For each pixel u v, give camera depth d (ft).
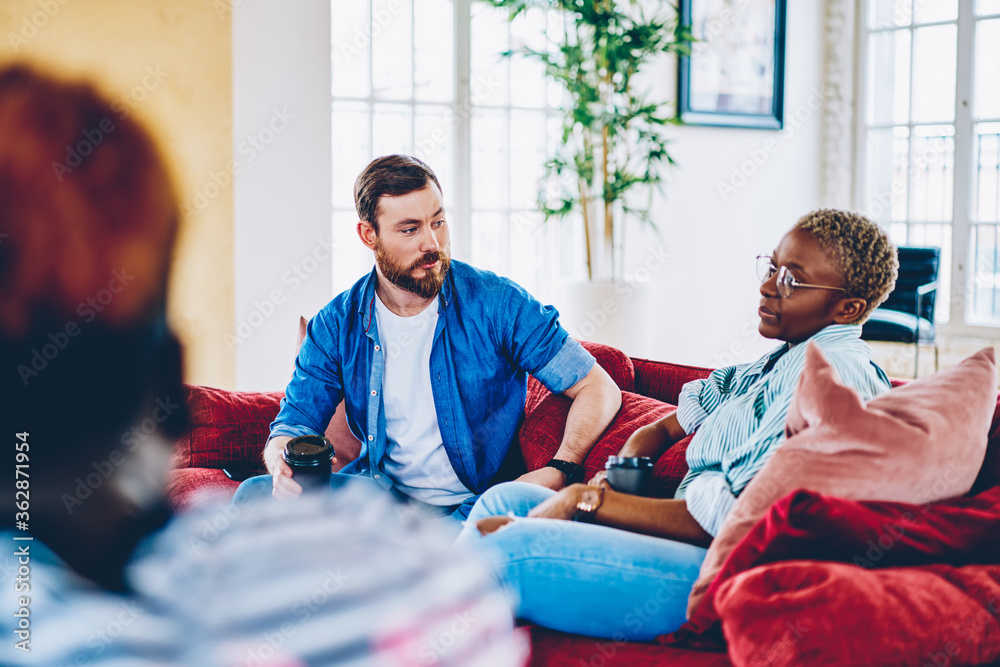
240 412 7.26
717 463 4.77
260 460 7.19
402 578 1.39
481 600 1.57
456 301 6.34
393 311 6.38
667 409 6.18
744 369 5.28
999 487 3.93
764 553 3.51
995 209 17.43
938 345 17.72
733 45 17.54
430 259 6.05
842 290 4.55
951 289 17.95
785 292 4.65
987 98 17.37
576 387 6.41
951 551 3.53
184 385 0.98
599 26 13.78
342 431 7.23
